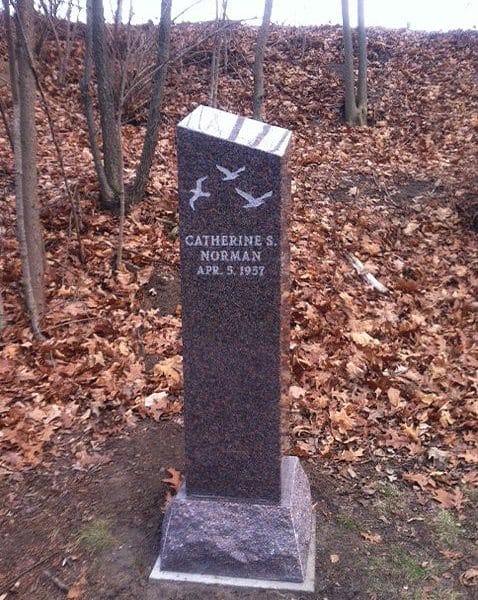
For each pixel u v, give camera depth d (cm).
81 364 232
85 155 404
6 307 267
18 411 208
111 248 309
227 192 136
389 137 525
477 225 372
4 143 408
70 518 168
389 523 167
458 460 190
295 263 310
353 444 198
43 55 547
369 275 313
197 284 142
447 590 146
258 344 143
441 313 289
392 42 700
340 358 240
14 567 154
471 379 230
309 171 436
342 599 143
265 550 146
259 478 148
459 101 577
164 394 217
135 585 147
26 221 254
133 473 184
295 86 609
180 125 135
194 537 148
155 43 470
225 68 616
